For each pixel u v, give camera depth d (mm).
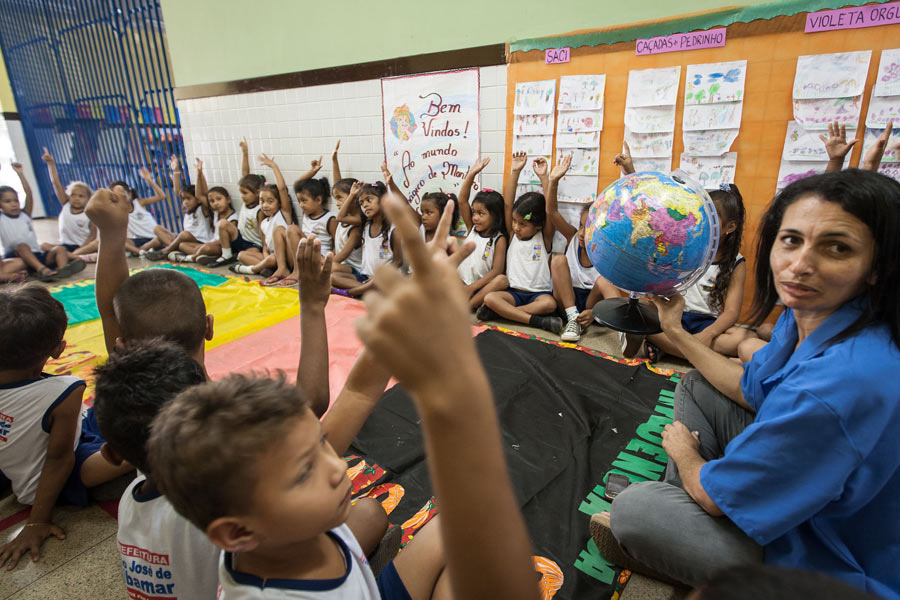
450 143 3279
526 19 2826
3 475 1541
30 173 6789
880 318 872
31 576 1292
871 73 2078
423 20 3180
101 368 874
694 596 391
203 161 4746
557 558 1281
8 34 5973
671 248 1337
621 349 2520
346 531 744
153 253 4582
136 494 810
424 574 865
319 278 1074
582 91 2734
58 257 4164
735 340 2268
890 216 807
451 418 348
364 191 3330
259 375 636
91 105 5566
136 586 822
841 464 809
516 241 2953
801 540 915
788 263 922
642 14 2498
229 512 547
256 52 4062
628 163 2520
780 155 2334
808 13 2135
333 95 3709
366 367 912
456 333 335
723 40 2330
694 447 1198
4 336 1297
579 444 1724
